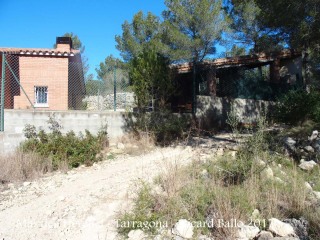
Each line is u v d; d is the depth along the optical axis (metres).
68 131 9.48
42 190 5.92
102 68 21.73
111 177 6.38
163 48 15.54
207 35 15.73
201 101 12.28
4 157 7.40
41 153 7.74
